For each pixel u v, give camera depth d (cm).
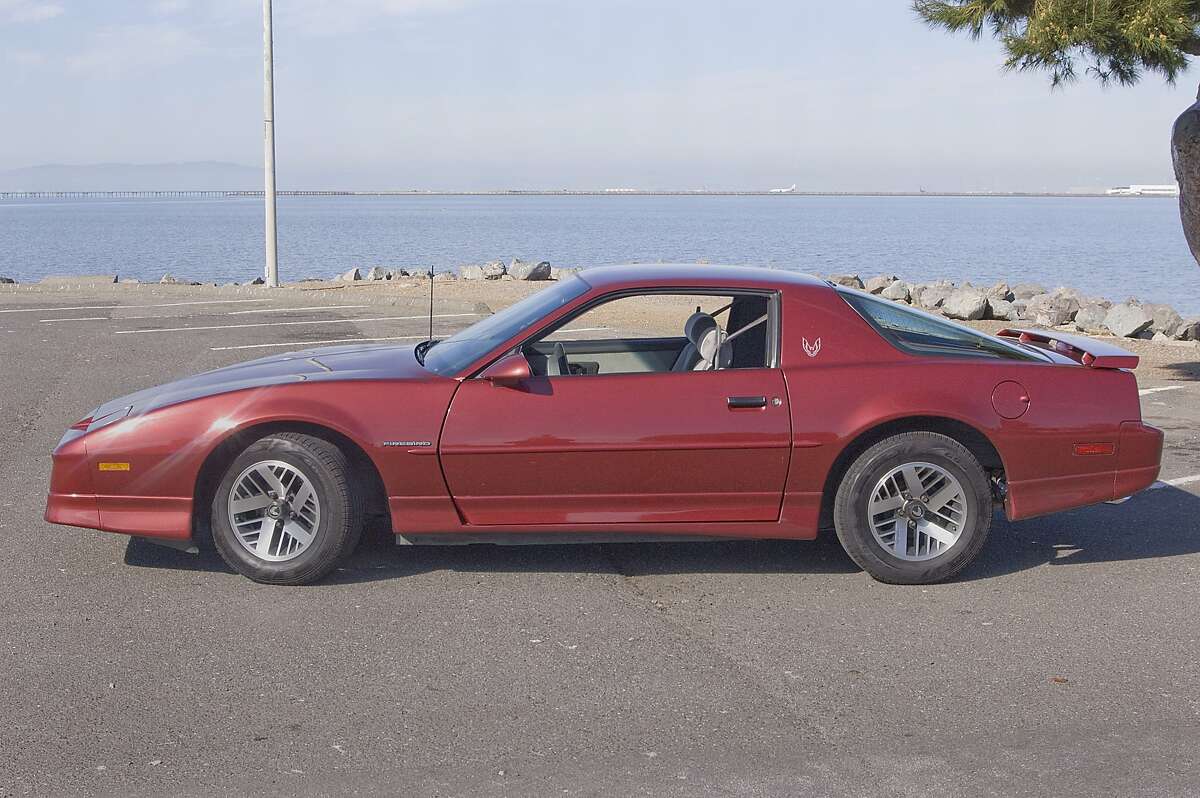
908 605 507
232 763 353
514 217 19825
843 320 534
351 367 551
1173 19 960
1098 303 1961
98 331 1447
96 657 438
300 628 470
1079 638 468
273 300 1903
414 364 551
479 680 419
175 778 343
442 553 576
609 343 568
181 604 497
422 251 6119
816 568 561
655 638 463
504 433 510
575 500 520
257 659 437
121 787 337
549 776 346
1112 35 985
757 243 7631
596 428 511
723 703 401
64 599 502
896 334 542
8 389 1022
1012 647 457
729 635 468
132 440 512
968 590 530
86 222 16312
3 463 757
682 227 12738
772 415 516
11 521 623
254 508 518
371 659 438
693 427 514
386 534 607
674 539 533
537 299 572
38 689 407
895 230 11912
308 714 389
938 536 530
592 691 410
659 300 539
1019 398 529
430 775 346
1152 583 541
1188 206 1087
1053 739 374
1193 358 1334
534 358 553
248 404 510
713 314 539
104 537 596
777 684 418
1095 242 8800
